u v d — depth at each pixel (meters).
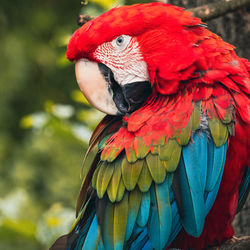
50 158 12.75
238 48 4.45
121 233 3.35
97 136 3.81
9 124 13.94
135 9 3.66
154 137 3.35
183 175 3.31
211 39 3.55
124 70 3.71
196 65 3.46
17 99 14.02
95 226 3.42
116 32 3.64
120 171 3.39
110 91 3.79
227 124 3.34
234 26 4.47
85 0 4.89
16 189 11.94
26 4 14.42
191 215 3.29
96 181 3.49
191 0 4.67
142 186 3.33
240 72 3.48
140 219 3.33
